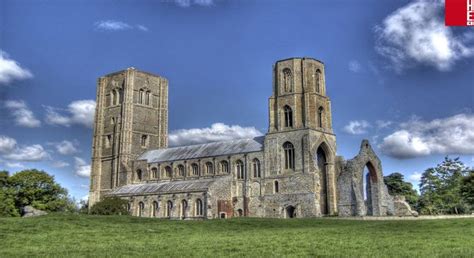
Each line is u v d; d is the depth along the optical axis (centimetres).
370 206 10206
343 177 9694
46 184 12250
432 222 6431
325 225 6888
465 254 3138
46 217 6706
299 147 10606
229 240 4422
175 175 12594
